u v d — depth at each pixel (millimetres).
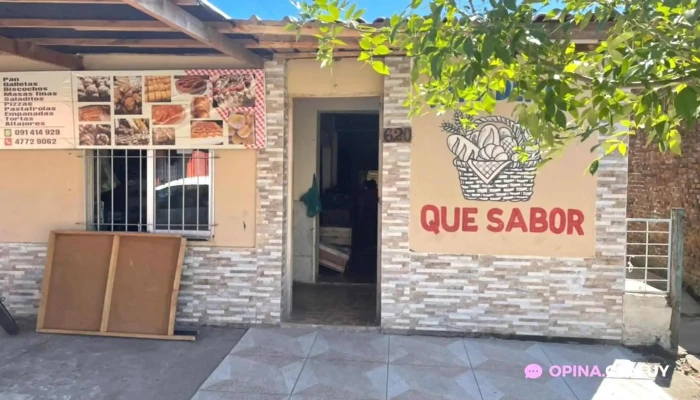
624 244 5215
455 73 2744
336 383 4355
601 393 4270
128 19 4305
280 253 5621
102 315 5453
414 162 5391
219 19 4176
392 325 5488
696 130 7281
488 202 5336
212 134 5574
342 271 7984
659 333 5191
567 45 2791
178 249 5555
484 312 5375
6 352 4957
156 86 5582
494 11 2461
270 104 5543
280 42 4883
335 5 2945
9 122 5723
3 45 4805
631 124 2924
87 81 5625
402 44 2900
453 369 4652
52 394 4125
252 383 4344
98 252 5617
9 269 5887
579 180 5234
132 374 4500
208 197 5723
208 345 5168
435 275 5410
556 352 5062
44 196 5852
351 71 5543
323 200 8484
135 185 5848
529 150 5098
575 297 5285
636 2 2539
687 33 2434
